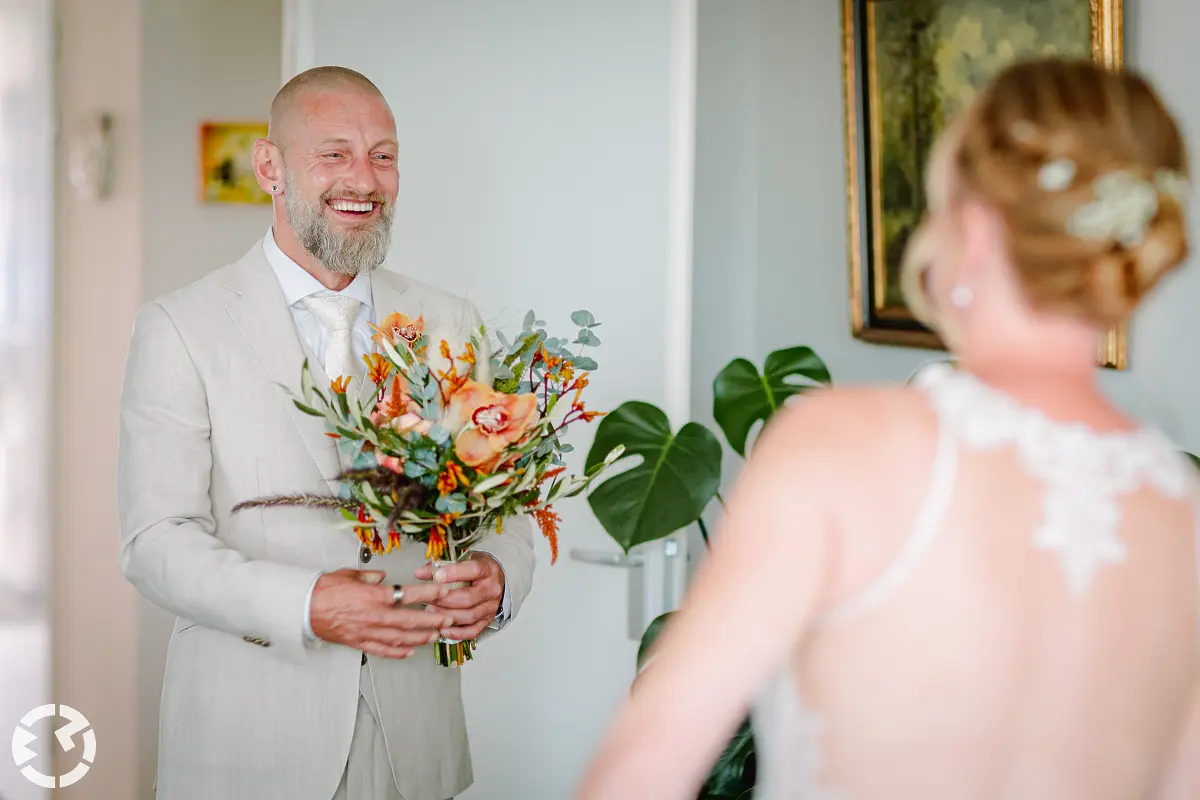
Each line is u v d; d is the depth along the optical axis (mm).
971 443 885
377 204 1905
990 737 864
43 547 3221
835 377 3102
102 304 3693
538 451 1655
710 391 3361
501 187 2691
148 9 3723
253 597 1628
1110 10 2070
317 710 1739
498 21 2682
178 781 1762
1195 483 951
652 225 2605
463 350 1673
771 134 3359
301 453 1780
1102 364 2131
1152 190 840
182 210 3850
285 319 1847
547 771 2695
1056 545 876
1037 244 851
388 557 1819
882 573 875
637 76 2602
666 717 864
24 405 3197
